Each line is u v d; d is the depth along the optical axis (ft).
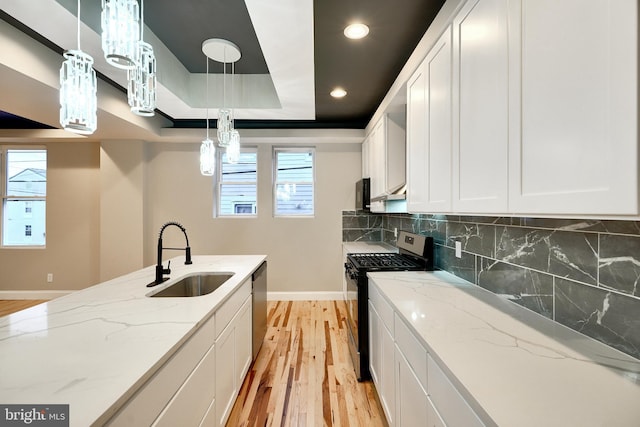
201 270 7.64
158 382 3.23
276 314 12.26
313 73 7.67
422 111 6.06
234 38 7.83
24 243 14.47
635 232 2.93
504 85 3.32
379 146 10.17
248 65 9.50
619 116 2.00
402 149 9.36
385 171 9.36
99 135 12.60
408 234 8.71
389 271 7.29
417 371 3.86
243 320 6.99
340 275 14.28
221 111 8.27
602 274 3.26
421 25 6.12
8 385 2.61
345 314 12.25
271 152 14.21
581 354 3.11
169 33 7.65
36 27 5.68
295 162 14.65
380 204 10.16
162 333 3.75
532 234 4.35
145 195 13.65
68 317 4.28
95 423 2.22
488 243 5.46
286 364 8.28
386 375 5.52
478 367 2.88
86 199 14.14
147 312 4.50
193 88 10.21
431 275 6.83
